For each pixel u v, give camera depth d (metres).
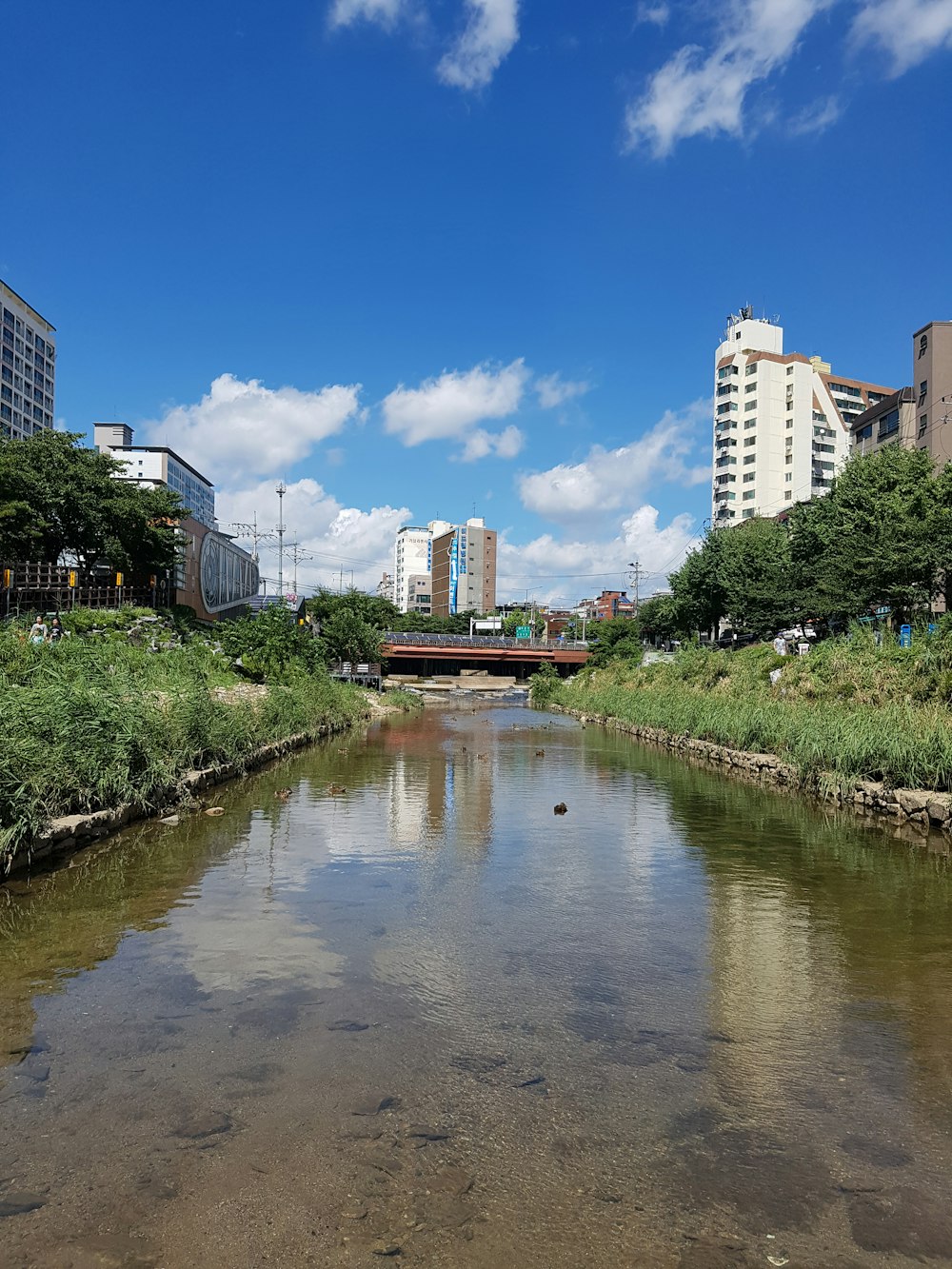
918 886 8.36
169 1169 3.44
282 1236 3.05
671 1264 2.93
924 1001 5.40
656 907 7.54
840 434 97.31
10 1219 3.13
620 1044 4.68
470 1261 2.93
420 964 5.93
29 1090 4.07
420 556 172.88
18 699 10.21
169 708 13.98
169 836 10.30
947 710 15.61
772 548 42.62
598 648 62.88
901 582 28.62
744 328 99.56
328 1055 4.47
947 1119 3.94
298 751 21.06
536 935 6.66
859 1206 3.28
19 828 8.25
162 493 40.22
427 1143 3.65
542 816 12.34
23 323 97.25
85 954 6.07
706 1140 3.73
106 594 33.06
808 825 11.71
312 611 56.09
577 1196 3.31
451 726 32.34
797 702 21.03
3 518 30.30
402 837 10.53
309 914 7.11
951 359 49.69
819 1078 4.32
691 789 15.27
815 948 6.44
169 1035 4.70
